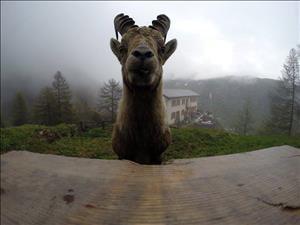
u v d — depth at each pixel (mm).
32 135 1990
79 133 2334
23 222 140
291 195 165
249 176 190
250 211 149
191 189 168
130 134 782
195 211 147
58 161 204
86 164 202
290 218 147
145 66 595
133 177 182
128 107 757
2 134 1886
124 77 745
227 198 159
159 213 145
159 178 181
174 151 1681
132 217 142
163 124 806
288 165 212
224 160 223
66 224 139
